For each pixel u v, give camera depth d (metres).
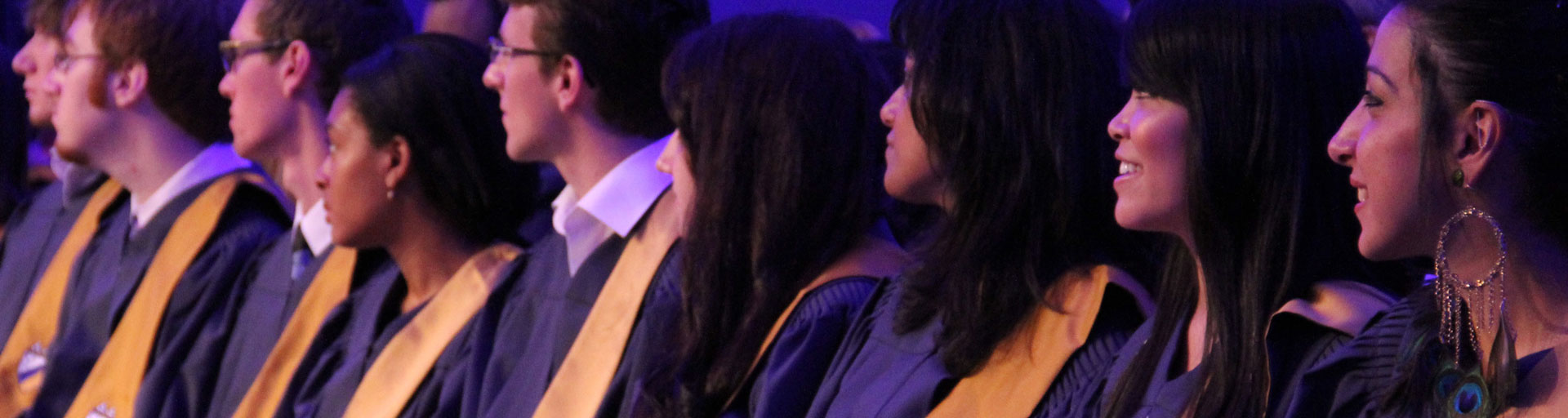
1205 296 2.74
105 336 5.92
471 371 4.46
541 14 4.22
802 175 3.55
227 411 5.36
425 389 4.64
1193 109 2.57
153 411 5.48
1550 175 1.98
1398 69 2.08
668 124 4.31
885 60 4.02
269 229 5.88
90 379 5.73
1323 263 2.57
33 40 6.37
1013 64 3.07
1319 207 2.56
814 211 3.57
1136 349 2.84
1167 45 2.59
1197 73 2.57
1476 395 2.07
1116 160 3.10
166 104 5.93
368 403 4.67
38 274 6.56
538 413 4.08
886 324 3.35
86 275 6.23
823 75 3.58
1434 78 2.02
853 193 3.61
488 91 4.78
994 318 3.05
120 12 5.88
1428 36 2.04
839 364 3.41
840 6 6.11
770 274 3.56
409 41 4.81
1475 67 1.98
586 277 4.22
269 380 5.10
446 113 4.71
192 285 5.68
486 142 4.77
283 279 5.44
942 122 3.09
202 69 5.96
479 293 4.69
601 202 4.22
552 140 4.28
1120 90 3.12
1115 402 2.72
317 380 4.99
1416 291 2.35
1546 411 2.01
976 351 3.04
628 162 4.25
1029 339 3.03
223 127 6.05
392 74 4.71
